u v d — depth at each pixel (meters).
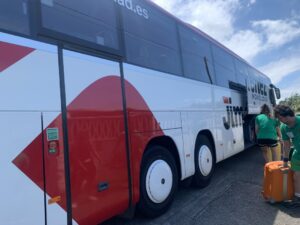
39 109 2.77
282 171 5.02
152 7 5.02
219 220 4.55
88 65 3.41
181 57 5.68
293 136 4.88
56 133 2.90
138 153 4.04
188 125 5.50
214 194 5.82
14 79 2.61
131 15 4.41
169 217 4.70
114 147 3.62
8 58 2.60
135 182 3.93
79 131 3.15
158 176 4.51
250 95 10.03
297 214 4.73
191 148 5.54
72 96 3.13
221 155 7.00
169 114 4.91
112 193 3.53
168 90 4.97
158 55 4.92
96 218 3.28
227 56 8.50
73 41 3.29
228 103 7.83
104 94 3.57
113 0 4.08
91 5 3.67
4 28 2.64
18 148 2.57
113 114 3.66
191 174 5.46
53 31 3.08
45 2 3.07
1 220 2.43
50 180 2.80
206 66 6.79
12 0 2.77
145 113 4.28
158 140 4.77
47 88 2.88
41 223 2.70
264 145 7.44
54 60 3.01
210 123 6.51
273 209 4.96
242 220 4.54
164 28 5.27
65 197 2.94
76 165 3.08
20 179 2.57
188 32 6.20
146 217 4.63
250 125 10.00
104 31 3.80
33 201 2.65
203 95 6.33
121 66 3.96
